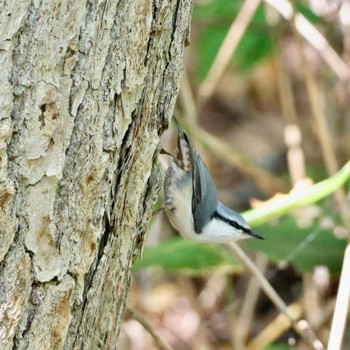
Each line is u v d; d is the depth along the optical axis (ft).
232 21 41.68
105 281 19.06
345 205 32.58
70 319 17.65
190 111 40.55
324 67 45.93
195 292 47.78
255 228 32.01
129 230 19.45
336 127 45.14
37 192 16.40
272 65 55.42
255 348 38.83
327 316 37.35
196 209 27.66
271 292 28.27
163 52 19.33
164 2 18.58
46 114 16.24
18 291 16.52
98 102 17.20
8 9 15.40
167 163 30.60
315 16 39.81
